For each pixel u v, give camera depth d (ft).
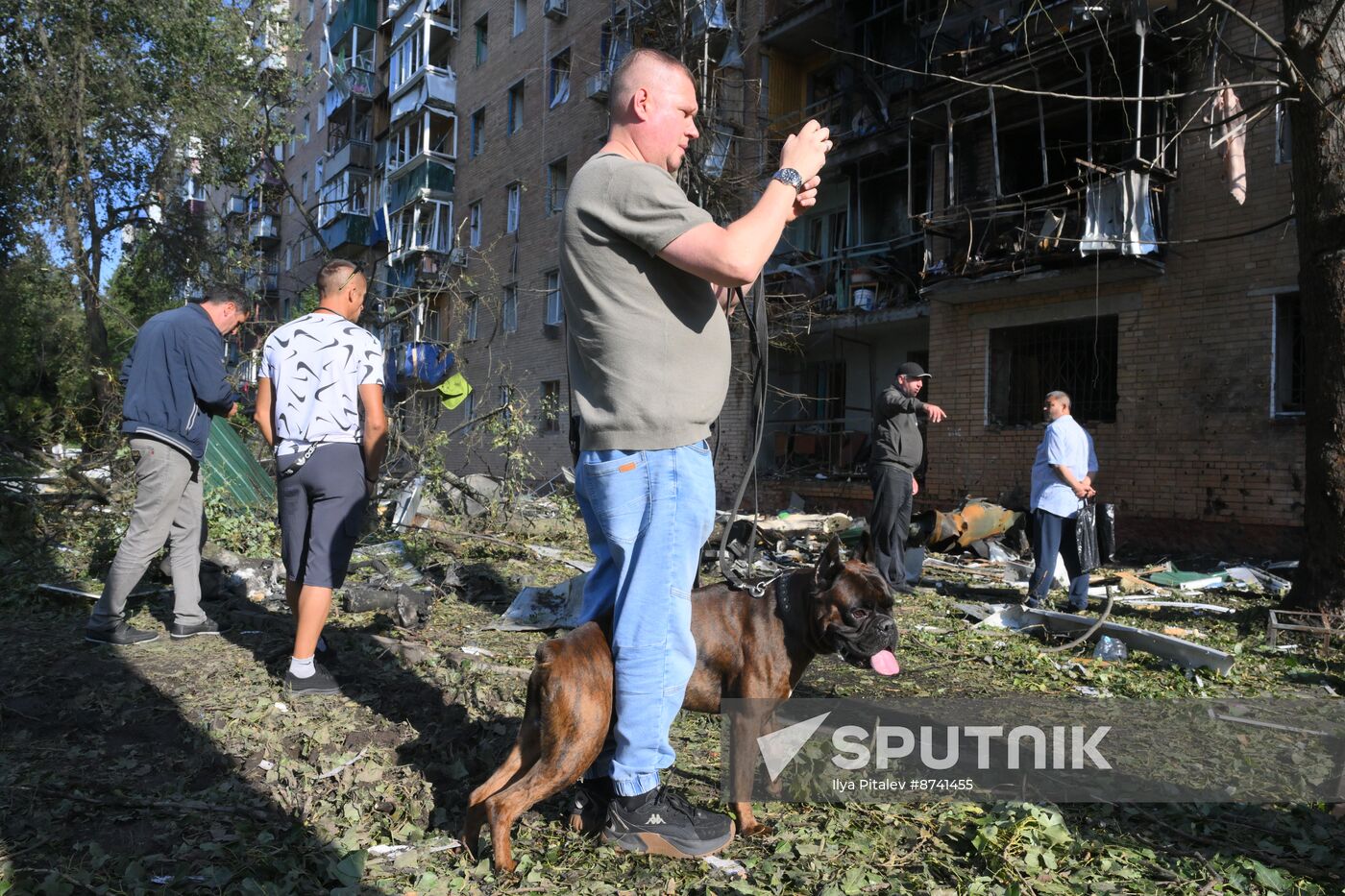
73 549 25.13
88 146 55.67
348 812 8.93
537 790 7.73
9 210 56.59
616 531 7.77
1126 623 22.18
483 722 11.77
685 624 8.04
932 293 45.75
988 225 44.50
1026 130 45.52
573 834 8.66
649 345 7.53
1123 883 8.13
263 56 63.98
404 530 30.30
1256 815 9.99
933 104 45.32
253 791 9.57
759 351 9.27
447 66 99.45
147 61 58.23
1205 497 37.22
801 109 60.18
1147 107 38.45
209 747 10.75
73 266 51.96
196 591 16.39
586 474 7.93
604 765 8.67
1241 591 28.55
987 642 19.57
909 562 29.01
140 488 15.53
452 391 36.86
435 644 16.72
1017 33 42.06
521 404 37.37
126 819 8.71
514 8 86.63
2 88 52.29
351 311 14.23
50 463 39.27
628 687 7.88
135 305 71.77
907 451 26.17
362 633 17.20
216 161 63.87
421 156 94.84
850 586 8.42
